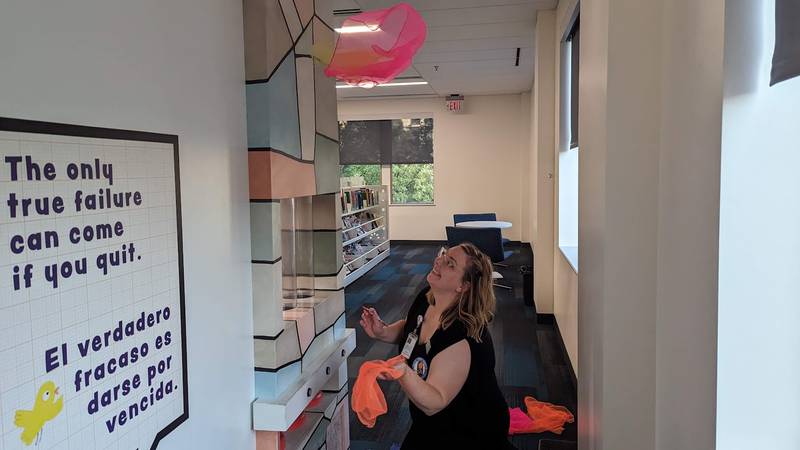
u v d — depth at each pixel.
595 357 2.30
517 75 8.91
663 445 1.98
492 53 7.17
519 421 3.55
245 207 1.95
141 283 1.39
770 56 1.42
